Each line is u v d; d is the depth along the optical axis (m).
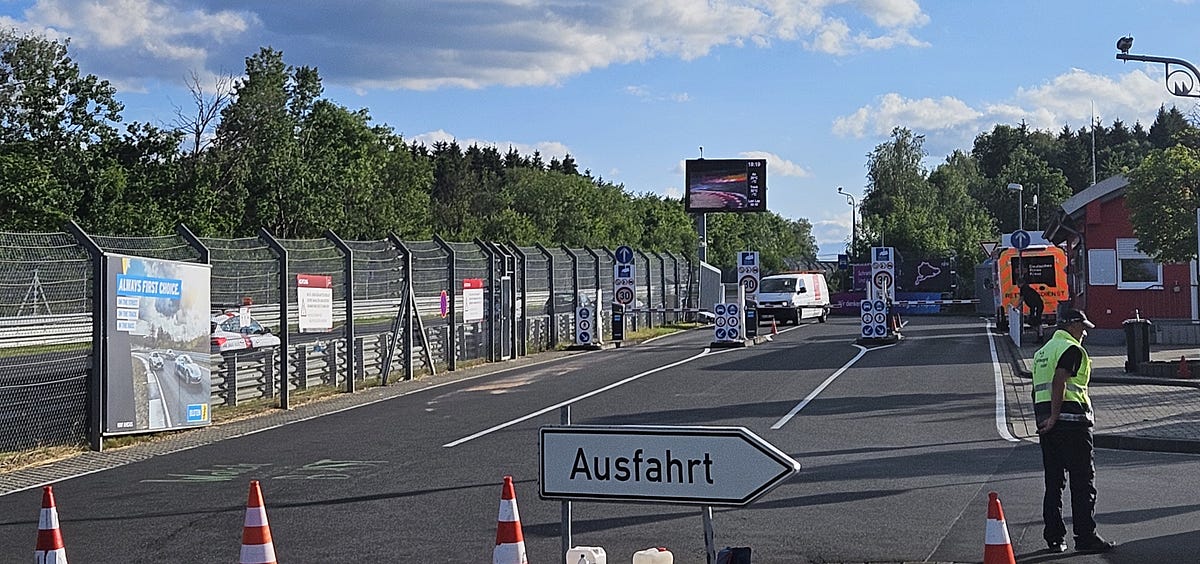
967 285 82.38
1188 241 26.00
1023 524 9.84
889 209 110.25
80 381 15.84
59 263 15.88
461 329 29.94
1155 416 16.80
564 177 94.12
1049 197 121.44
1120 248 32.38
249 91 64.44
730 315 34.88
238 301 20.11
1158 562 8.48
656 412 18.75
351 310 23.56
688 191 62.06
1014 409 18.36
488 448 15.00
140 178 55.38
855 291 68.44
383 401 21.67
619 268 39.09
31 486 12.88
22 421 15.12
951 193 113.88
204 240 19.66
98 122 55.97
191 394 17.84
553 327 36.78
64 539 9.90
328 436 16.67
